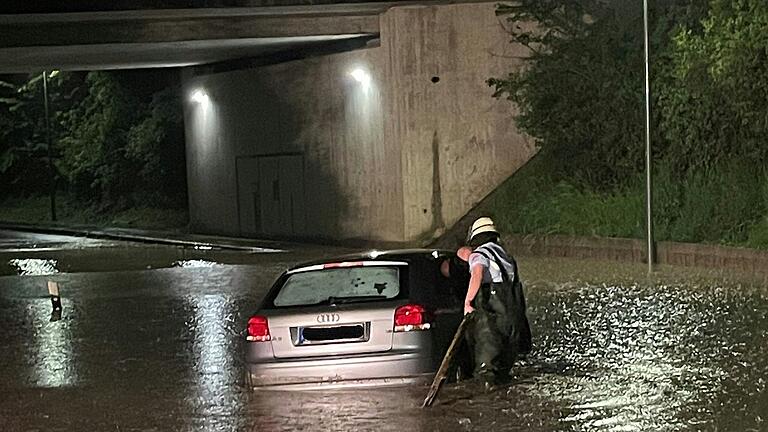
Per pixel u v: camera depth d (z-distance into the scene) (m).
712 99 27.73
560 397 11.81
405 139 34.19
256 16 34.03
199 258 34.50
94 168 63.25
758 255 23.34
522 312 12.54
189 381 13.78
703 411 10.88
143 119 62.44
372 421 11.04
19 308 22.73
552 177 32.75
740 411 10.80
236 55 40.34
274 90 40.09
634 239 27.09
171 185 59.62
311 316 12.10
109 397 13.04
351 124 36.38
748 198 26.27
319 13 33.91
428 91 34.16
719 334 15.39
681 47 28.55
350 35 34.94
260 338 12.19
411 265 12.77
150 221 57.09
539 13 33.22
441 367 11.75
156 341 17.34
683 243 25.83
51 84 69.56
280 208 40.53
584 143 32.22
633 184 30.16
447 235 33.47
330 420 11.17
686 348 14.44
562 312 18.39
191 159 47.31
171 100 59.44
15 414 12.35
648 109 25.86
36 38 33.75
